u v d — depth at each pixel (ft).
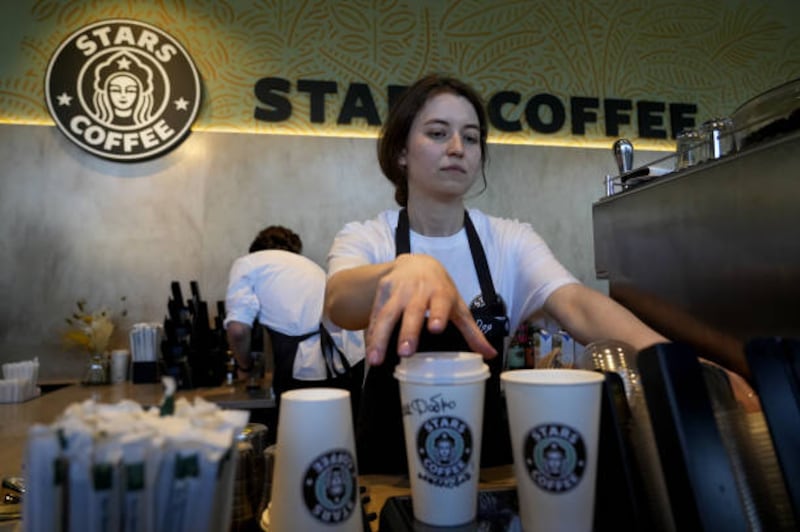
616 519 1.95
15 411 6.85
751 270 2.69
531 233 4.37
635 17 12.02
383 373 3.07
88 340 9.07
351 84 10.90
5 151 9.85
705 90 12.11
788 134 2.45
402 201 4.51
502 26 11.55
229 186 10.44
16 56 9.97
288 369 7.81
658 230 3.53
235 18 10.67
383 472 3.12
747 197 2.71
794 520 1.70
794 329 2.43
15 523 2.46
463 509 1.95
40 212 9.91
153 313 10.07
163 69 10.25
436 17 11.32
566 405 1.72
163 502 1.41
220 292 10.26
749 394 2.13
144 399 7.51
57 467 1.33
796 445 1.73
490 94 11.41
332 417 1.83
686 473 1.59
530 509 1.81
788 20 12.53
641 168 4.01
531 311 3.86
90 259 9.99
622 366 2.17
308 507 1.79
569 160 11.53
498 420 3.10
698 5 12.24
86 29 10.05
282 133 10.71
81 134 9.96
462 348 2.93
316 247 10.61
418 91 3.88
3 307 9.70
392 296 2.27
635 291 3.84
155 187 10.25
